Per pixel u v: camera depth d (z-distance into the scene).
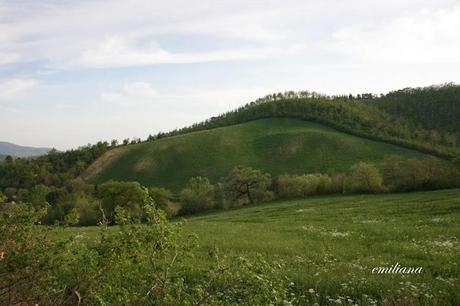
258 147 155.75
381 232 23.73
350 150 145.38
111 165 156.62
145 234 6.79
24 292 6.27
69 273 6.42
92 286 6.42
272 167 141.88
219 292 7.29
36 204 7.25
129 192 66.12
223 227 32.88
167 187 138.38
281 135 160.50
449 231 22.66
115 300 6.66
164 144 161.38
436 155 135.38
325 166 137.12
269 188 91.38
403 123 185.75
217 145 158.88
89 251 6.48
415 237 21.12
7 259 6.09
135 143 192.62
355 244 19.27
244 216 52.38
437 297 8.98
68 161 165.25
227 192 85.56
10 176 142.88
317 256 15.51
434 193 59.97
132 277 6.89
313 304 9.05
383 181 75.88
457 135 164.12
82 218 70.25
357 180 74.88
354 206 49.94
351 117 182.50
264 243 19.56
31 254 6.26
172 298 7.20
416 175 69.62
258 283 7.08
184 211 82.75
